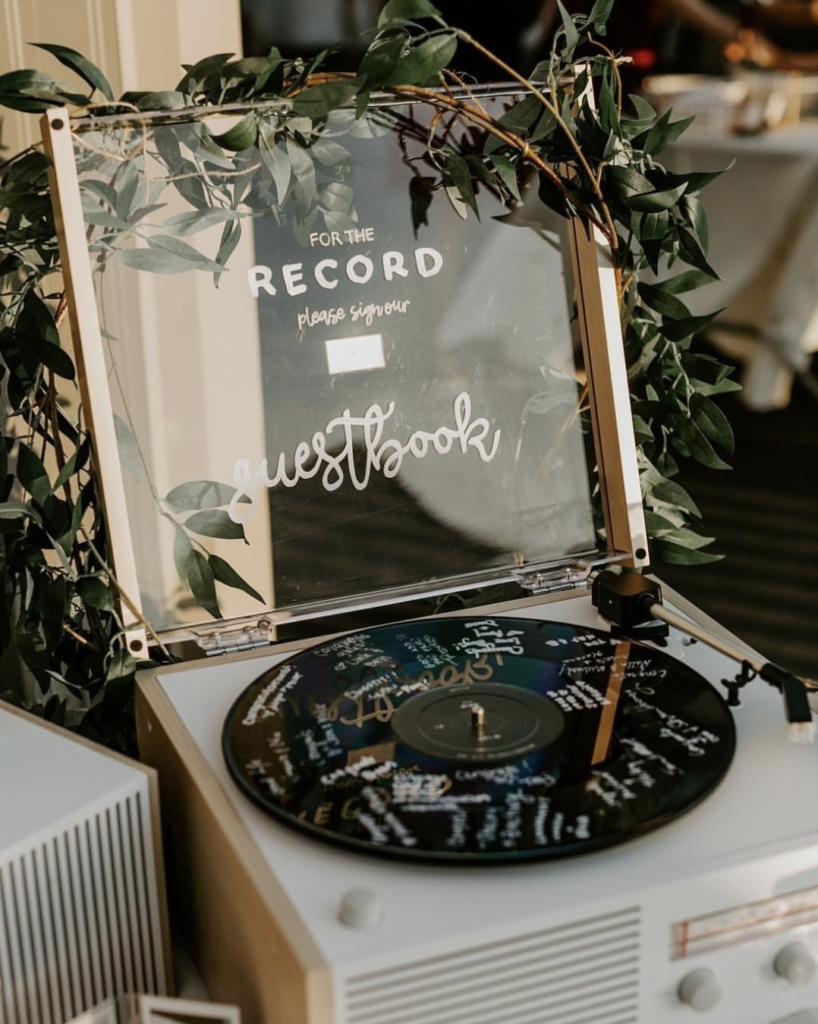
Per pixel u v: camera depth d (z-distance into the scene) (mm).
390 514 1177
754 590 2797
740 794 878
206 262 1080
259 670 1068
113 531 1059
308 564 1156
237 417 1115
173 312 1080
